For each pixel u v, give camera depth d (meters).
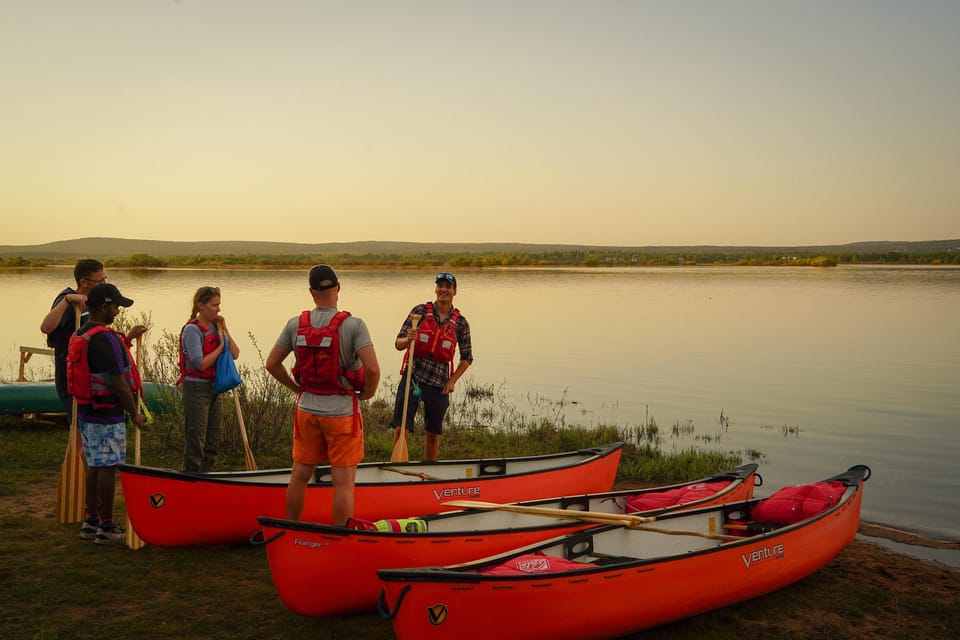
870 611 5.16
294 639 4.43
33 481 7.45
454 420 11.95
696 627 4.84
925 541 6.80
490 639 4.06
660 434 11.20
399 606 3.91
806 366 17.67
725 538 5.32
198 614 4.69
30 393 9.79
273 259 109.75
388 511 6.03
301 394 5.04
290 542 4.45
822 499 5.82
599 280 63.38
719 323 27.48
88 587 4.99
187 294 38.00
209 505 5.60
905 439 10.85
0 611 4.58
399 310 30.48
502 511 5.64
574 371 16.95
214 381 6.83
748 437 11.02
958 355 19.25
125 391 5.69
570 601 4.20
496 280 63.28
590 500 6.06
